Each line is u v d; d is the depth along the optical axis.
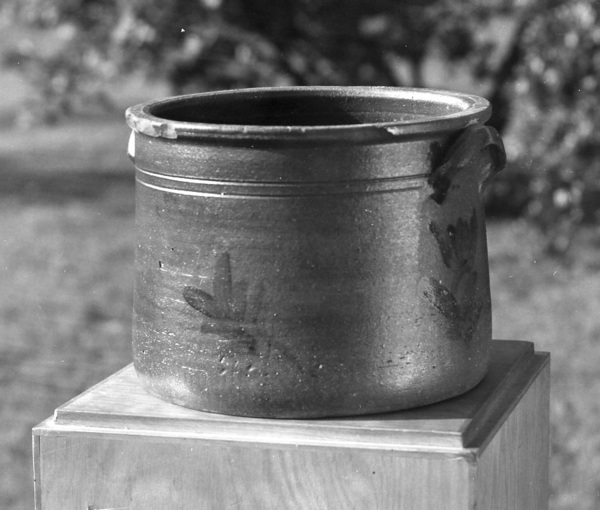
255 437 1.79
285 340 1.77
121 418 1.85
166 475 1.83
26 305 6.43
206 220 1.78
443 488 1.72
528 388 2.09
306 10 6.00
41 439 1.86
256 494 1.79
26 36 7.24
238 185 1.75
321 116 2.21
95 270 7.10
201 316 1.81
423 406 1.86
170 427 1.83
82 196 8.69
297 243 1.75
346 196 1.74
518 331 5.64
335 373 1.77
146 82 6.41
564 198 6.09
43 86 7.02
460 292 1.86
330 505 1.77
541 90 5.88
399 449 1.73
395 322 1.79
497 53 6.48
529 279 6.25
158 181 1.84
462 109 2.01
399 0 6.25
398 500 1.74
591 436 4.48
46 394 5.11
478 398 1.90
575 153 5.99
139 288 1.92
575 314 5.78
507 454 1.95
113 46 6.30
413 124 1.75
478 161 1.88
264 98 2.19
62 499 1.87
